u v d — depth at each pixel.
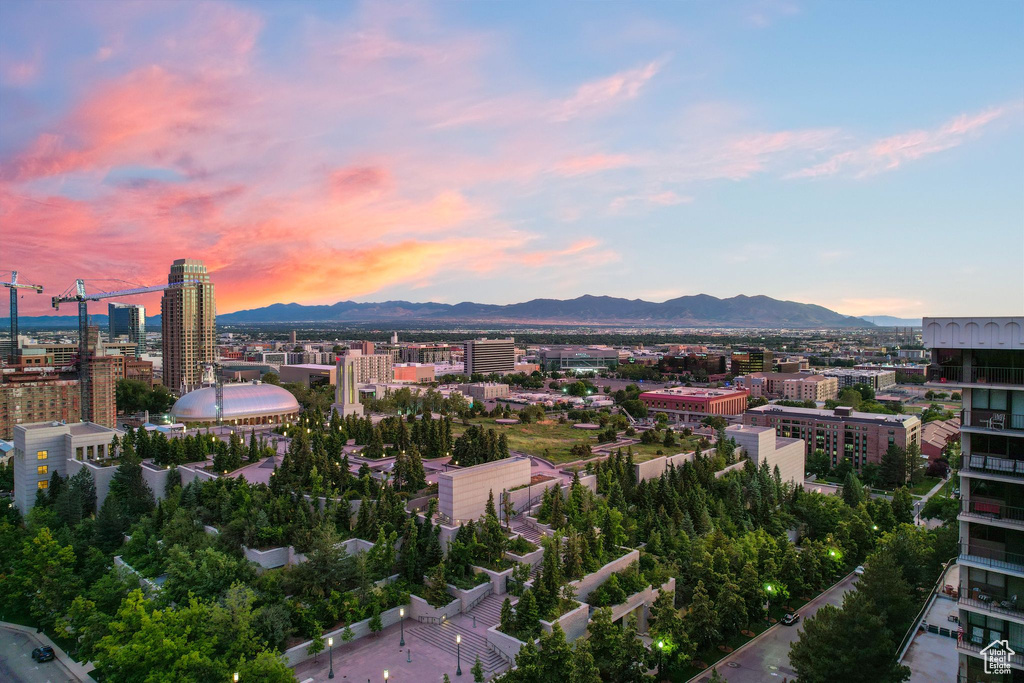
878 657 91.81
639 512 150.88
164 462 181.50
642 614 122.50
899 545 124.56
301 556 126.75
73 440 180.00
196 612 98.12
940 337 72.81
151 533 136.25
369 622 112.12
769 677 105.25
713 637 112.38
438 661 103.94
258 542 128.88
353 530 136.00
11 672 109.81
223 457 172.38
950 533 137.88
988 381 71.44
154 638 90.94
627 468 172.12
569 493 148.38
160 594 110.06
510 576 121.56
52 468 181.25
